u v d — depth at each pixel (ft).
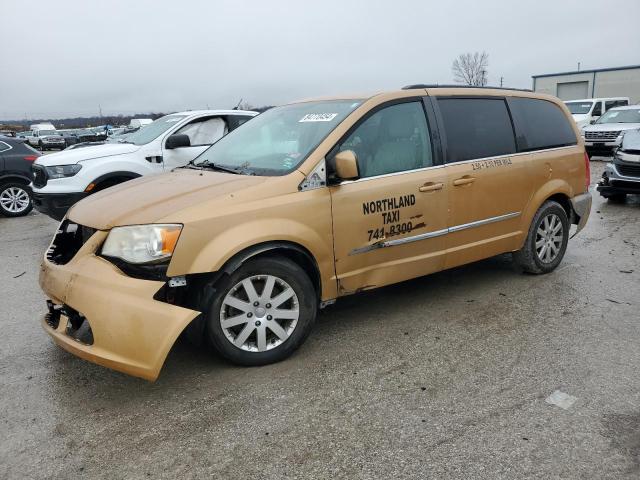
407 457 9.05
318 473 8.73
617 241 23.53
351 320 14.80
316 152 12.61
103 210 11.89
